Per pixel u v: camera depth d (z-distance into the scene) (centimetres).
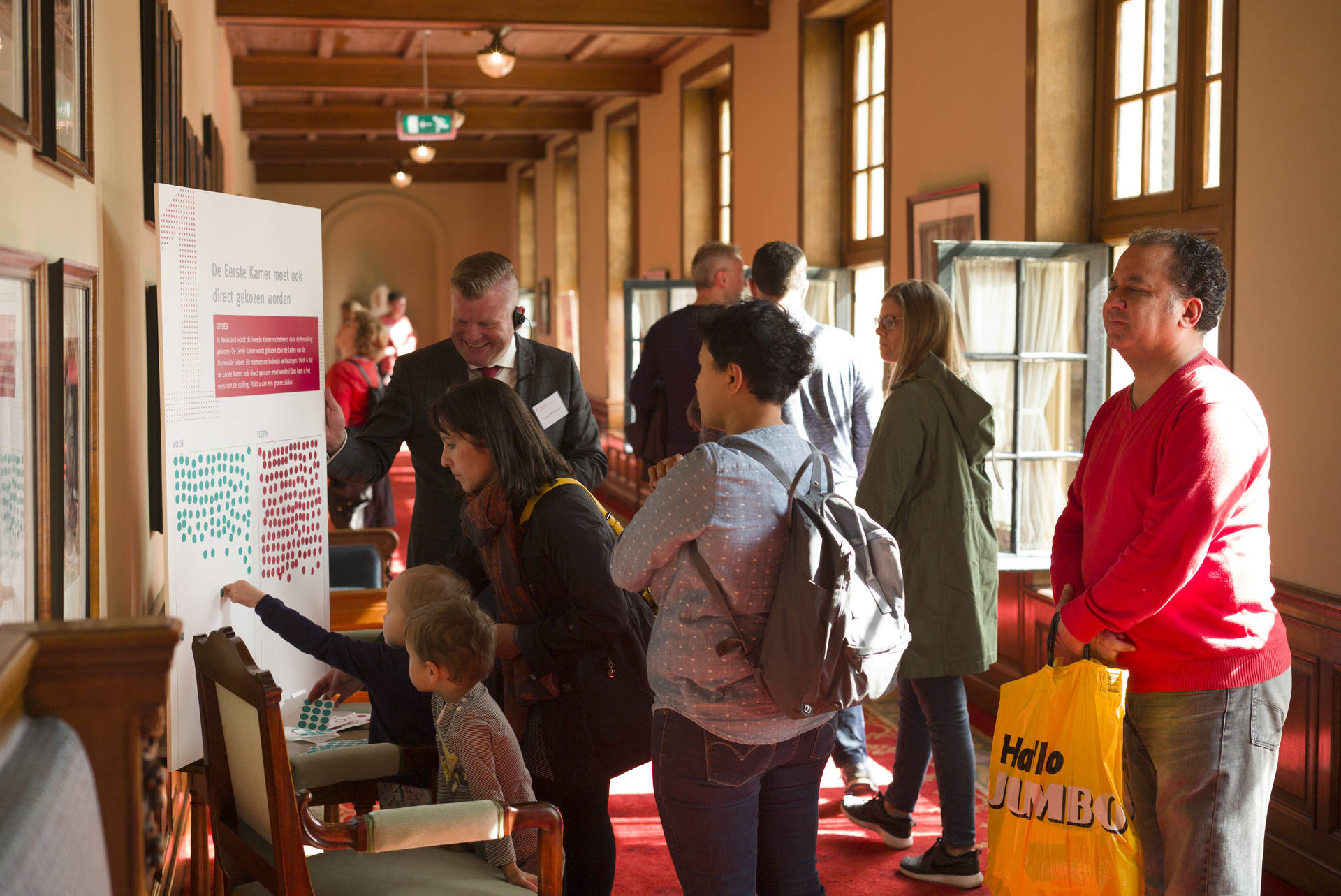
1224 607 216
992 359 448
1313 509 323
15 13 166
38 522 173
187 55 458
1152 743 225
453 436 238
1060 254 454
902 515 303
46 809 92
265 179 1783
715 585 192
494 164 1834
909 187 592
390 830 196
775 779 204
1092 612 219
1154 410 221
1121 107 457
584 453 323
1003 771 228
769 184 786
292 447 273
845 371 382
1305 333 325
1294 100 328
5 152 162
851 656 188
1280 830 331
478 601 261
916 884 323
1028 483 464
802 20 711
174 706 234
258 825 203
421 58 1034
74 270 199
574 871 248
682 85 982
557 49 1005
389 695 250
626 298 830
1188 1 411
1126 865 214
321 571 286
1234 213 353
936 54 560
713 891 196
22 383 164
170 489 231
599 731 234
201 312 240
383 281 1853
